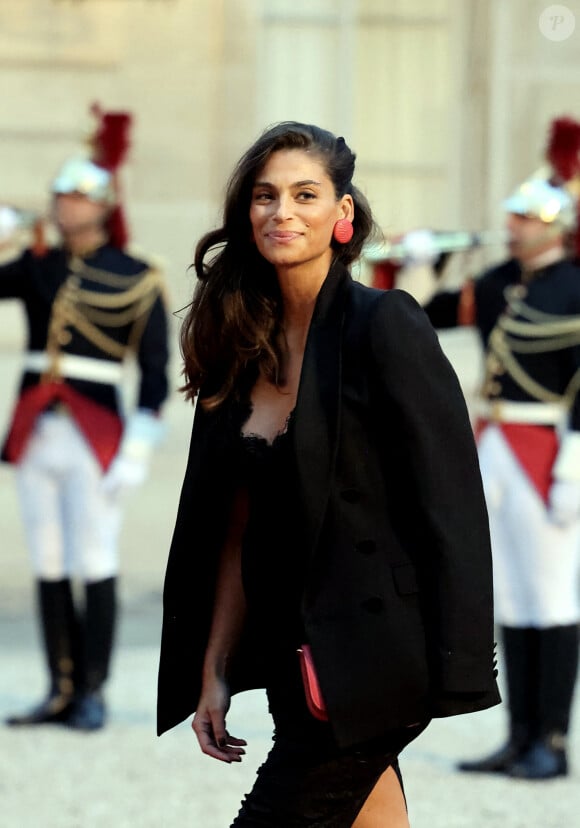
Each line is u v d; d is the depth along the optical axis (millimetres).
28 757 13602
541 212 13773
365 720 7301
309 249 7645
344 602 7395
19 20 25391
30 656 17156
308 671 7340
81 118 25594
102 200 15312
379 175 26812
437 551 7262
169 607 8023
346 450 7398
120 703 15344
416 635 7340
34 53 25453
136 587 19891
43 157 25516
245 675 8086
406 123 26766
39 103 25500
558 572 13492
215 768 13242
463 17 26578
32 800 12305
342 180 7730
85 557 14852
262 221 7672
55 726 14727
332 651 7336
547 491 13492
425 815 12047
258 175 7719
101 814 11953
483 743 14234
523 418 13719
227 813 11992
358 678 7289
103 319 15156
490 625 7293
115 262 15297
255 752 13648
